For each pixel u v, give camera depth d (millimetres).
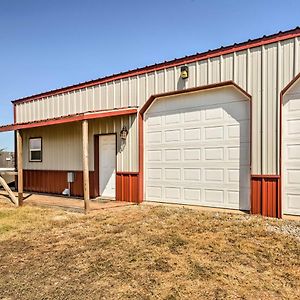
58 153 12172
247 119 7336
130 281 3719
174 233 5758
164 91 8672
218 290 3436
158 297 3301
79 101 11125
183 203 8586
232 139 7609
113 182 10336
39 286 3645
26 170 13688
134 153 9453
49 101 12414
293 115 6605
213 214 7195
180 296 3312
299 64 6402
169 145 8875
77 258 4566
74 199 10414
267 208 6840
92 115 8258
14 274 4016
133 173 9453
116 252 4777
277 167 6715
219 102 7855
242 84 7203
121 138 9789
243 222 6352
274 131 6750
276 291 3410
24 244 5328
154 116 9203
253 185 7059
